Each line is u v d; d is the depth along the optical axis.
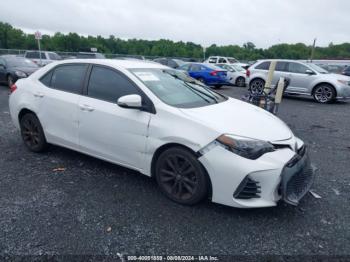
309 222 3.02
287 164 2.91
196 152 3.00
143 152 3.40
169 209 3.18
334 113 9.49
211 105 3.68
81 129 3.90
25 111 4.62
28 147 4.73
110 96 3.69
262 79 13.02
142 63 4.24
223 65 19.72
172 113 3.20
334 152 5.35
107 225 2.87
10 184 3.64
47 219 2.93
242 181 2.85
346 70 20.61
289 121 8.06
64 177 3.87
